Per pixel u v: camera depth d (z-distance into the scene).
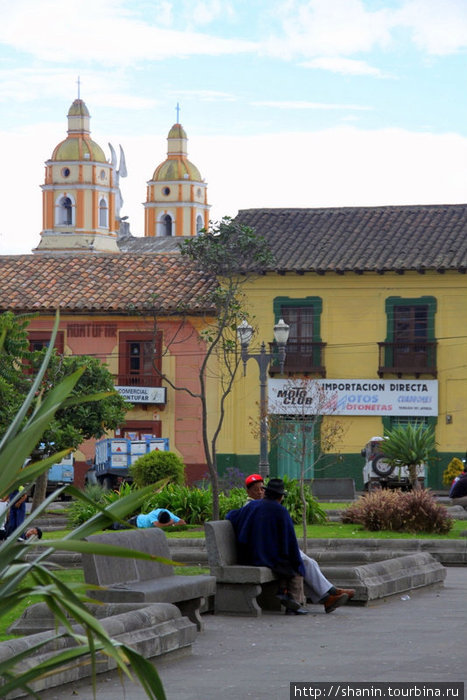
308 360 42.31
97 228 109.31
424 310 41.69
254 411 42.34
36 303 43.34
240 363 42.47
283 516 12.24
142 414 43.31
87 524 4.91
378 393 41.84
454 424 41.34
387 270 41.16
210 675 8.88
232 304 32.00
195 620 11.03
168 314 42.41
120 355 43.31
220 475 42.50
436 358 41.53
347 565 16.75
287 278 42.56
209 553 12.15
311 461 41.81
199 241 31.53
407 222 44.25
